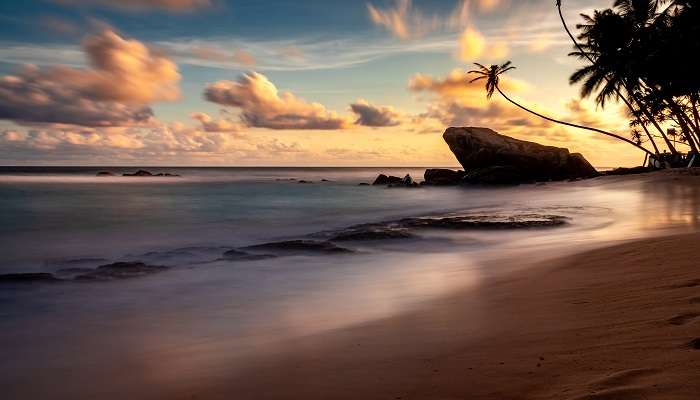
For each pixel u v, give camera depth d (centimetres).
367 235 1541
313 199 3941
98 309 806
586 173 5516
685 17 4309
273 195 4434
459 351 457
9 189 5106
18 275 1035
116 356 573
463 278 919
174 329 685
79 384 488
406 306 723
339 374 429
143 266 1152
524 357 413
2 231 2002
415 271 1056
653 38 4650
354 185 6512
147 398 433
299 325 664
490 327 535
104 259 1363
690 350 376
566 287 704
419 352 470
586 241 1292
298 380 426
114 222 2317
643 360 366
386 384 391
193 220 2420
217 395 413
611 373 347
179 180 8388
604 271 789
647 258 838
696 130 5169
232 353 546
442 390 363
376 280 980
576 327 488
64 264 1294
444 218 1919
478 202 3325
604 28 4894
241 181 8112
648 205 2262
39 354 589
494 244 1407
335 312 730
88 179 8381
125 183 6881
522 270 924
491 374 382
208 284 988
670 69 4484
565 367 375
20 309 811
